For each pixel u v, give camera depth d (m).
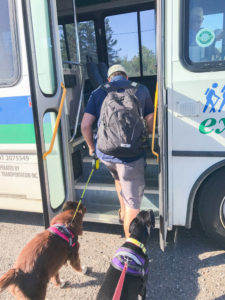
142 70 4.56
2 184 3.24
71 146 3.21
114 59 4.67
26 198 3.19
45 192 2.68
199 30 2.45
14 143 3.02
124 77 2.59
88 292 2.40
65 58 4.89
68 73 3.53
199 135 2.55
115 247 2.96
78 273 2.58
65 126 3.09
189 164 2.63
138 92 2.44
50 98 2.82
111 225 3.42
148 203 2.99
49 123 2.87
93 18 4.55
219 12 2.39
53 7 2.87
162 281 2.46
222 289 2.34
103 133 2.33
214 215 2.72
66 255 2.23
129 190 2.47
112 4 4.38
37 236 2.17
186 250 2.86
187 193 2.70
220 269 2.56
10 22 2.76
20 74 2.83
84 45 4.74
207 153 2.56
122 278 1.69
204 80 2.46
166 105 2.53
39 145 2.60
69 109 3.53
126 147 2.26
